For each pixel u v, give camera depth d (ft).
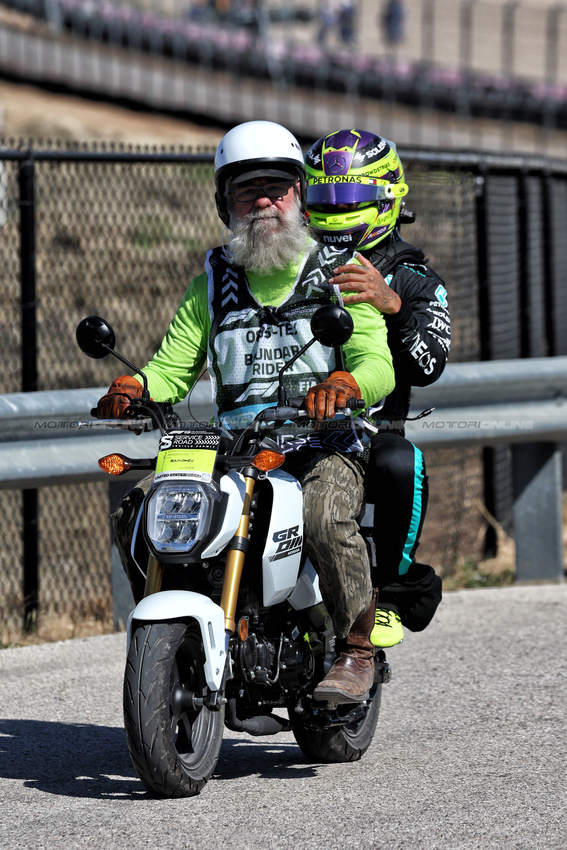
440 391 74.08
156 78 355.15
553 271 94.99
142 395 42.29
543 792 40.93
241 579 40.40
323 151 50.16
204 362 45.57
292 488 40.96
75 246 112.88
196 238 126.00
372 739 48.83
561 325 106.63
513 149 372.17
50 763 46.57
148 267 117.29
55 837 37.37
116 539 42.09
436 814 38.83
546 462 80.53
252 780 43.73
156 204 119.34
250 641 40.42
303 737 45.19
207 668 37.93
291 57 409.69
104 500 91.30
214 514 37.96
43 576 79.41
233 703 41.73
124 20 398.62
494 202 91.15
